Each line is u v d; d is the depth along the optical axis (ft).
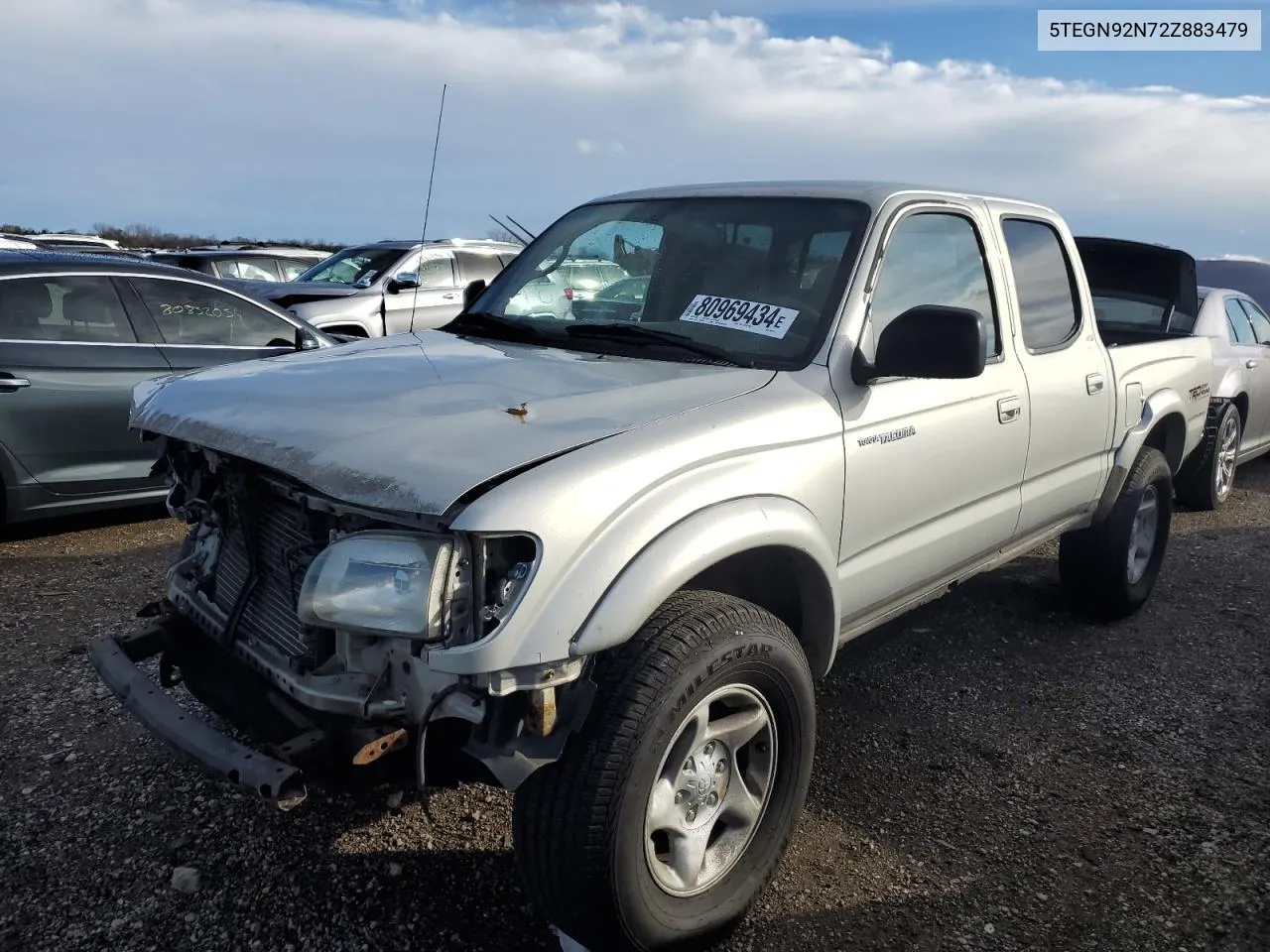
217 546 9.36
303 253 54.03
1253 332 27.02
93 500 18.84
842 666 14.25
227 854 9.30
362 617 6.89
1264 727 12.69
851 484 9.44
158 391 10.08
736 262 10.94
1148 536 16.43
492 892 8.93
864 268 10.16
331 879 9.00
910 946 8.44
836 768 11.35
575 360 9.93
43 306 18.29
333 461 7.27
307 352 11.13
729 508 7.96
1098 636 15.75
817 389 9.32
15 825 9.59
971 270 11.98
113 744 11.17
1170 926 8.77
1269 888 9.34
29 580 16.48
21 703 12.01
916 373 9.19
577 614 6.85
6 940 8.09
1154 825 10.36
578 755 7.07
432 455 7.11
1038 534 13.64
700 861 8.10
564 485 6.95
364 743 6.87
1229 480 25.16
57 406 18.03
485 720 6.89
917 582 11.14
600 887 7.12
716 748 8.16
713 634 7.59
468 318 12.19
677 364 9.79
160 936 8.21
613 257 11.94
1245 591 18.19
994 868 9.56
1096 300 22.08
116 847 9.33
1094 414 13.93
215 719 11.31
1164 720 12.82
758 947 8.36
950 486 11.01
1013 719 12.73
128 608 15.30
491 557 6.81
